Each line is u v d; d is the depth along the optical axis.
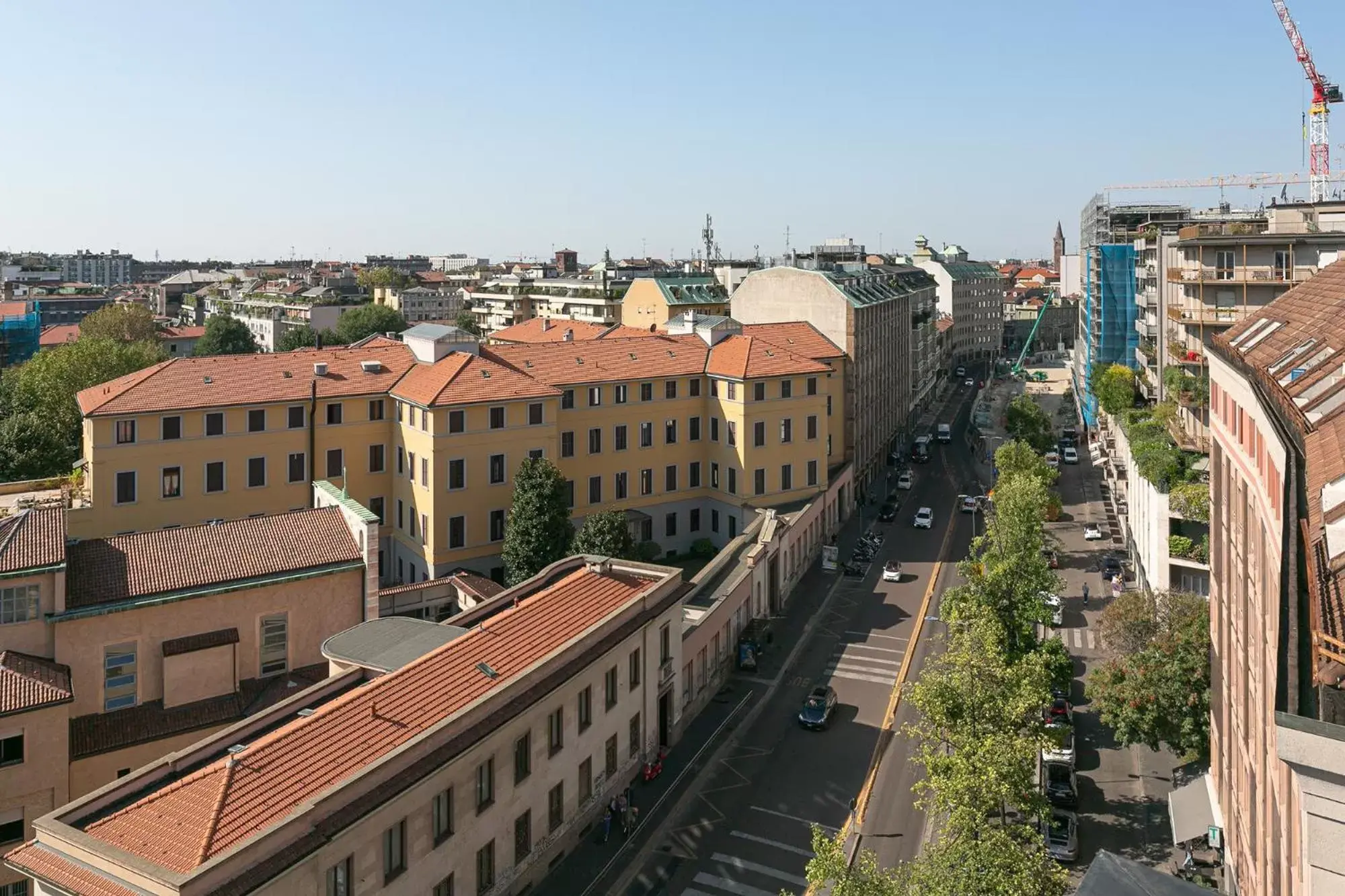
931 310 192.00
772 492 93.19
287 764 33.97
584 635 47.16
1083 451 150.62
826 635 75.56
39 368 110.44
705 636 63.16
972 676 43.44
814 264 141.62
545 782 44.25
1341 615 19.05
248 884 28.98
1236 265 78.44
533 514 74.94
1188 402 73.00
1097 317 137.12
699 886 44.06
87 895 28.89
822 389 96.44
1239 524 39.72
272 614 50.09
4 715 39.19
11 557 43.22
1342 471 23.80
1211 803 45.44
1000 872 34.88
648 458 92.25
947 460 145.25
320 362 84.19
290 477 79.31
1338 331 36.41
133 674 46.50
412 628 47.72
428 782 36.59
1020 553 60.56
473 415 78.06
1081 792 52.22
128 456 72.38
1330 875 17.69
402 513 82.19
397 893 35.19
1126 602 53.50
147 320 183.88
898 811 50.56
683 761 55.84
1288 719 17.80
